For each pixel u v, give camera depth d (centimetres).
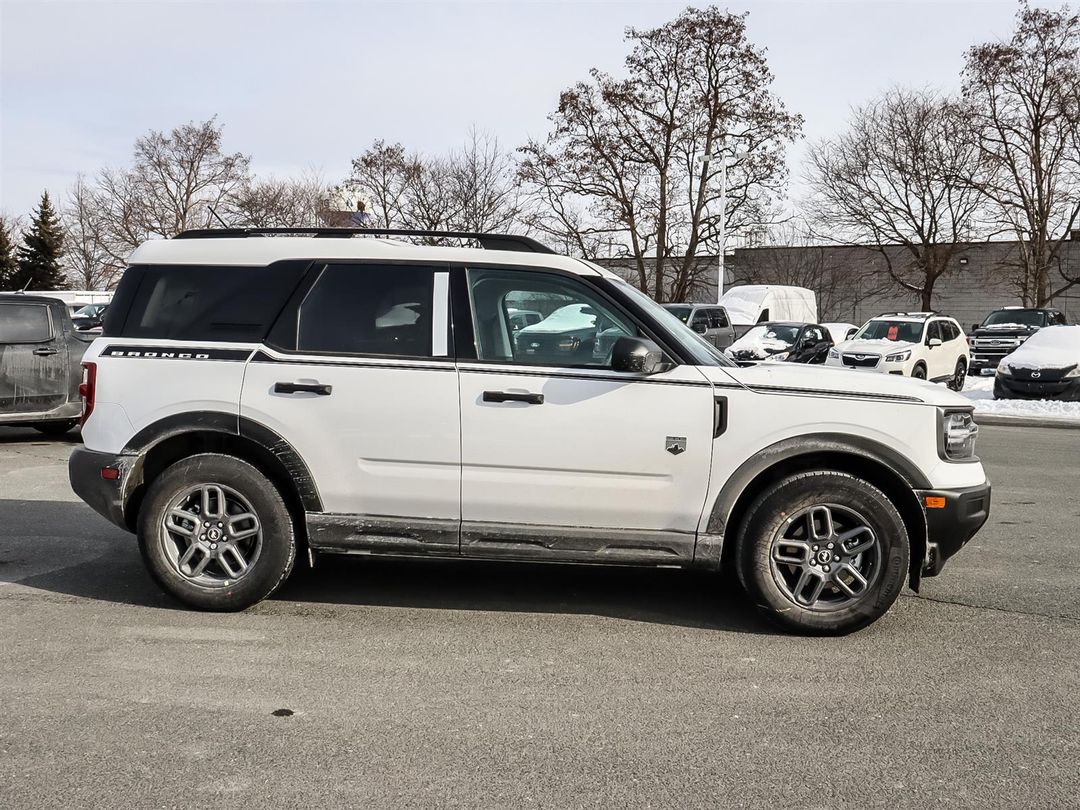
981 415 1730
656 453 466
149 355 493
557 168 4084
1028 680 414
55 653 430
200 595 490
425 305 486
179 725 355
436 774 318
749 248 4866
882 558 462
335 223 4222
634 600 530
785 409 464
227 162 5347
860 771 325
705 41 3922
